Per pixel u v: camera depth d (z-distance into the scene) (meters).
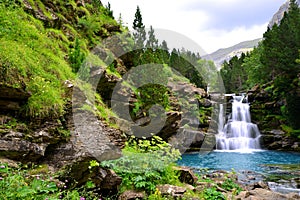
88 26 13.70
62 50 9.99
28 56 5.97
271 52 27.83
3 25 6.98
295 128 19.91
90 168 4.47
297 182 8.14
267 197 5.65
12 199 2.79
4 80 4.39
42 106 4.93
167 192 4.63
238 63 45.59
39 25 9.78
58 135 4.86
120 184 4.71
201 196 4.89
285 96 21.81
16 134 4.20
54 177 3.96
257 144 19.83
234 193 5.55
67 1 13.73
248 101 25.58
